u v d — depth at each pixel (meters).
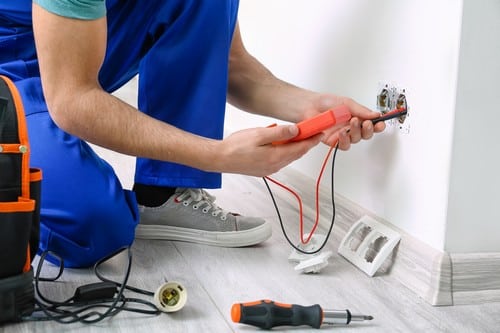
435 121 1.14
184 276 1.22
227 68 1.33
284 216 1.63
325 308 1.10
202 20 1.30
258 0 2.02
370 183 1.36
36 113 1.21
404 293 1.18
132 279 1.19
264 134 1.05
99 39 1.03
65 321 0.99
